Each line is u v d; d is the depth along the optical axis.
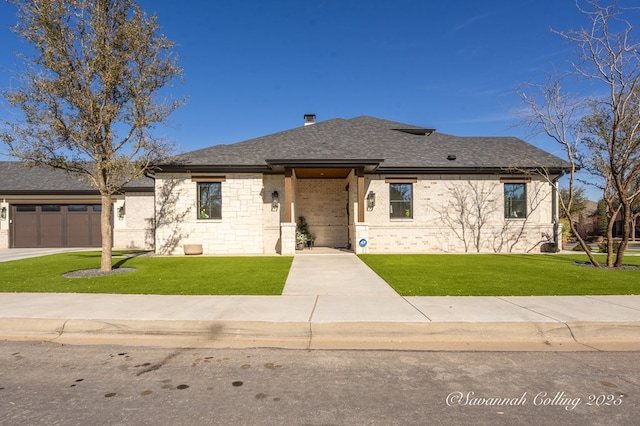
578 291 7.87
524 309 6.34
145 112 11.33
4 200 22.02
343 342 5.34
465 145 19.36
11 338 5.54
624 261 13.31
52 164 11.04
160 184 16.39
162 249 16.30
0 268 11.89
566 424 3.12
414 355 4.78
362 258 14.06
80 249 20.78
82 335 5.65
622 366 4.40
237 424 3.12
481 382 3.96
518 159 17.28
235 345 5.21
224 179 16.55
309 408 3.39
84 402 3.53
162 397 3.62
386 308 6.48
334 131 20.27
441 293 7.73
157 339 5.49
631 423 3.13
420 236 16.89
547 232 17.09
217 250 16.45
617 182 11.22
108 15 10.61
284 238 15.42
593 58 11.03
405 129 21.47
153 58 11.19
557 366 4.41
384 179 16.91
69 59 10.31
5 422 3.16
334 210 18.97
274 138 19.05
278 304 6.81
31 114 10.18
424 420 3.18
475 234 17.00
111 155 10.95
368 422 3.14
